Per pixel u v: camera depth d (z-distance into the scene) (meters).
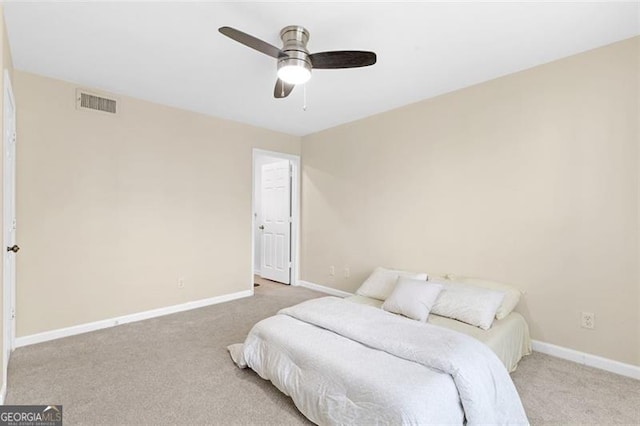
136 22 2.00
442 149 3.16
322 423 1.61
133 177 3.27
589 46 2.27
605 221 2.26
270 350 2.02
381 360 1.66
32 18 1.94
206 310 3.65
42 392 1.97
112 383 2.09
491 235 2.83
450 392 1.45
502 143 2.76
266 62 2.52
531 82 2.59
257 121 4.11
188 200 3.69
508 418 1.58
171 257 3.55
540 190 2.55
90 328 2.99
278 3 1.81
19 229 2.62
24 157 2.65
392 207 3.62
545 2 1.79
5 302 2.07
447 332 1.89
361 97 3.24
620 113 2.20
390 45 2.25
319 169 4.56
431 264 3.26
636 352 2.15
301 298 4.17
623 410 1.82
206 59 2.47
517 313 2.58
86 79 2.84
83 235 2.96
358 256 4.02
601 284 2.28
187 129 3.66
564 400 1.92
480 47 2.28
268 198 5.41
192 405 1.87
